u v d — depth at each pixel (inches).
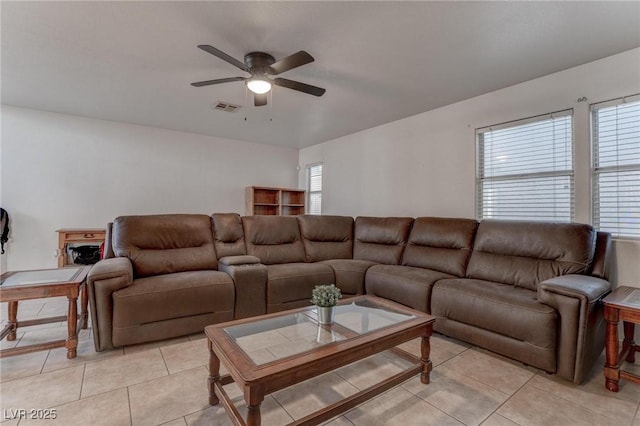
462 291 100.2
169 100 151.9
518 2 78.1
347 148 216.4
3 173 163.3
